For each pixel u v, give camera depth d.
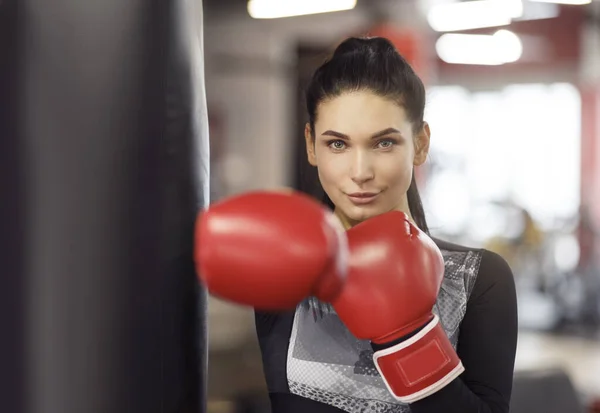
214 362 3.93
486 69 9.55
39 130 1.02
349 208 1.18
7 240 1.02
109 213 1.04
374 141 1.15
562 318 7.14
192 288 1.20
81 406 1.03
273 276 0.87
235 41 8.47
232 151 8.61
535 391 2.01
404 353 1.04
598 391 4.80
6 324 1.03
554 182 9.87
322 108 1.17
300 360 1.22
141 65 1.07
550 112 9.74
